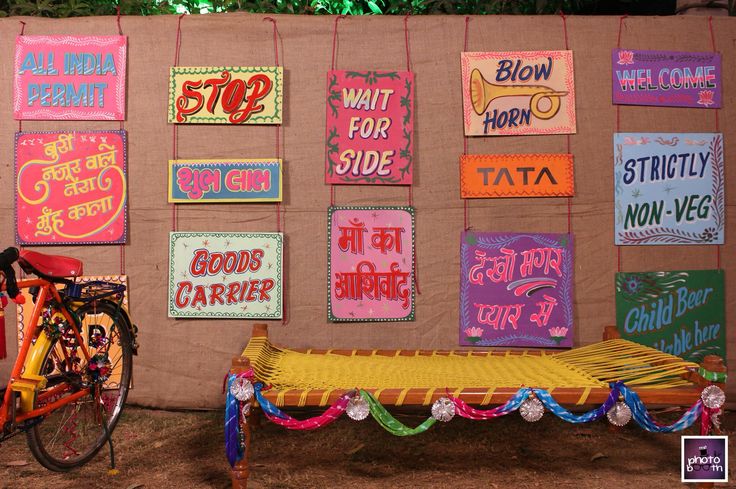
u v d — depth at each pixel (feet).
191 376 12.82
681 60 12.93
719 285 12.98
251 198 12.69
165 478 9.97
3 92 12.67
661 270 12.97
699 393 9.33
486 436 11.68
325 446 11.27
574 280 12.91
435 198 12.84
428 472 10.21
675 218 12.92
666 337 12.96
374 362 11.69
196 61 12.74
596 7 17.24
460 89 12.84
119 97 12.66
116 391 11.86
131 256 12.78
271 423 12.33
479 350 12.78
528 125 12.78
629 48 12.92
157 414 12.69
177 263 12.71
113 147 12.66
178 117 12.65
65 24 12.69
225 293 12.73
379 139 12.74
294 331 12.83
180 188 12.69
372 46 12.82
